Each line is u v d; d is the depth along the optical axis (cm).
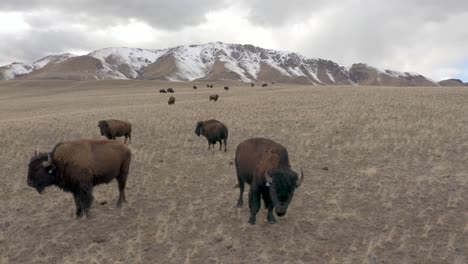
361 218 907
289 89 5859
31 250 828
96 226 929
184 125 2339
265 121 2344
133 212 1012
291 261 735
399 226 862
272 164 804
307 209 981
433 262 711
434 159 1367
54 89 9956
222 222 923
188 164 1470
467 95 3425
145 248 812
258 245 804
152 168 1423
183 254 782
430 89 4369
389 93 3878
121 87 10362
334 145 1650
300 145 1672
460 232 819
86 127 2384
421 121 2045
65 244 844
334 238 821
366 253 736
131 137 2064
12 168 1459
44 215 999
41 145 1898
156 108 3528
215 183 1232
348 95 3856
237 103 3619
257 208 888
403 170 1257
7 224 958
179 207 1040
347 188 1120
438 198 1009
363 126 2000
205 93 5919
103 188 1199
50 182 915
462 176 1160
